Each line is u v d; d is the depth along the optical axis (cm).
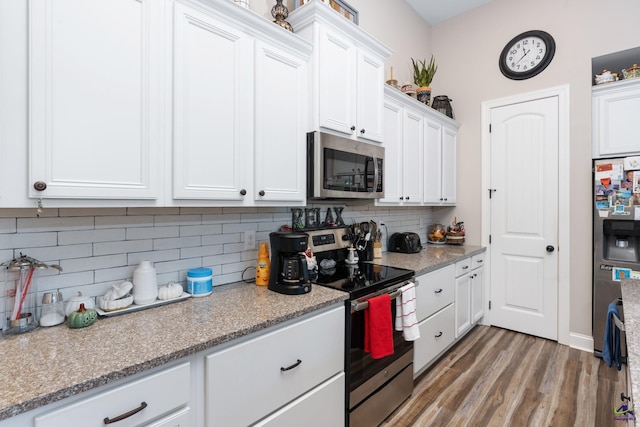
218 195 140
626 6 267
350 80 204
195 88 132
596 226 267
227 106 143
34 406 73
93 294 134
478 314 325
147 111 119
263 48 158
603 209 263
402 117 272
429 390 221
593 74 283
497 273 334
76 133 103
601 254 264
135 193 116
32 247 119
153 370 96
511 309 325
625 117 261
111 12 110
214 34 138
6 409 69
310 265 190
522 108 319
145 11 118
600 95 275
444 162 336
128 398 89
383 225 307
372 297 174
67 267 127
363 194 213
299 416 137
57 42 99
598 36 279
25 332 111
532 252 312
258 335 123
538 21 311
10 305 112
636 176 250
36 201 96
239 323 120
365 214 286
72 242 129
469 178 354
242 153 149
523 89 319
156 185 122
